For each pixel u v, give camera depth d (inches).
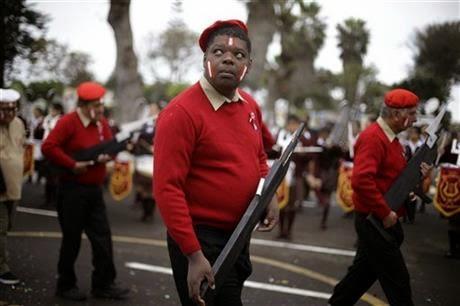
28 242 279.0
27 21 274.8
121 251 273.7
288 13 705.0
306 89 832.9
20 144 205.8
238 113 114.7
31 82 317.1
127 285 214.8
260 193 109.1
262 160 126.3
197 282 103.7
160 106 347.9
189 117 108.2
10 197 201.5
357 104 326.6
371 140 150.3
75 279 197.2
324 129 433.1
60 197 195.2
